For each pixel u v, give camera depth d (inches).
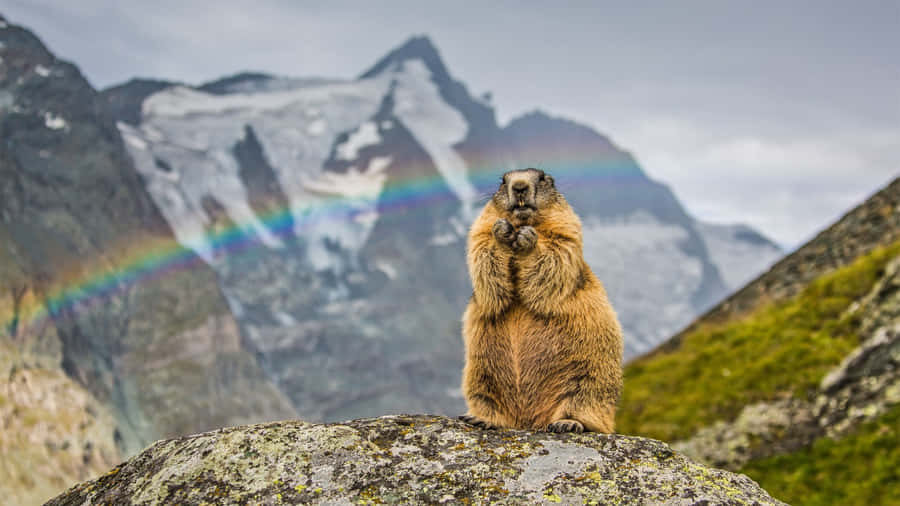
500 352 76.1
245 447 63.4
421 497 61.1
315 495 60.8
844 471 160.6
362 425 67.1
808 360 202.8
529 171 80.7
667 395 241.9
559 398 74.5
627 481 62.2
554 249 75.7
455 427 68.1
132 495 62.2
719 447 193.0
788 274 305.0
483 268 76.3
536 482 62.2
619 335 76.0
